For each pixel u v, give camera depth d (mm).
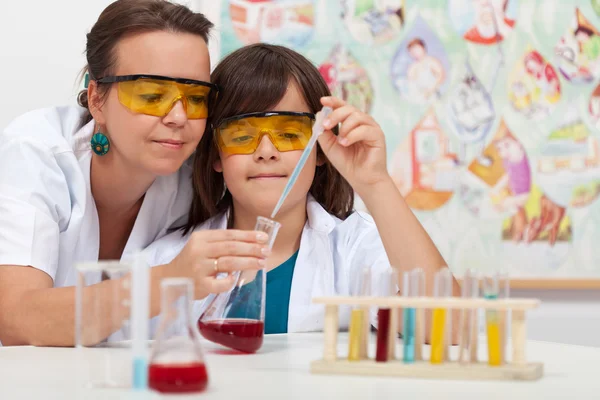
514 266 2426
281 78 1511
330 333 935
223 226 1653
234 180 1498
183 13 1472
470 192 2422
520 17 2438
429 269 1373
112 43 1447
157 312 1188
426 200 2418
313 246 1599
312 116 1471
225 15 2373
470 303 894
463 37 2432
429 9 2428
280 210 1535
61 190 1500
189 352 785
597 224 2438
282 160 1470
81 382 832
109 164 1548
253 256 1111
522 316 888
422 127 2424
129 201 1621
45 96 2285
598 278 2428
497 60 2434
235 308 1097
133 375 793
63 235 1534
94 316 845
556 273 2428
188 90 1408
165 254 1604
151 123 1395
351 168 1431
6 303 1266
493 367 885
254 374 907
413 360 925
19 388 814
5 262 1330
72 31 2289
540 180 2434
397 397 765
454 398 762
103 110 1479
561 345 1230
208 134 1605
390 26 2424
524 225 2426
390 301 912
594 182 2443
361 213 1763
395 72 2426
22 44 2273
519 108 2438
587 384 849
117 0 1521
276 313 1564
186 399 752
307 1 2404
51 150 1501
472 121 2426
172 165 1429
